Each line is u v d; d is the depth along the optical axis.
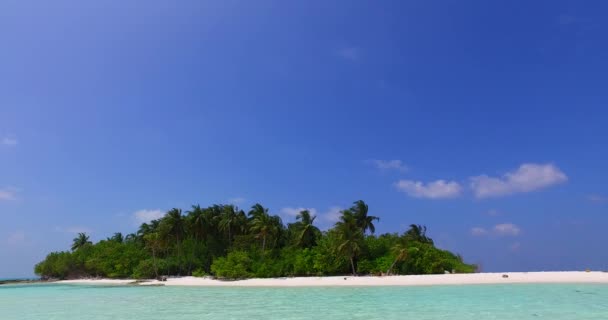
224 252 94.75
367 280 64.88
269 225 85.94
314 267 75.62
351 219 75.69
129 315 33.38
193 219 95.00
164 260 94.06
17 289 83.56
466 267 75.38
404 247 70.44
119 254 101.81
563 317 27.09
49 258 127.88
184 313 33.69
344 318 28.67
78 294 61.03
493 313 29.36
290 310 33.81
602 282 56.56
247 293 53.34
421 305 35.00
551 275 63.38
